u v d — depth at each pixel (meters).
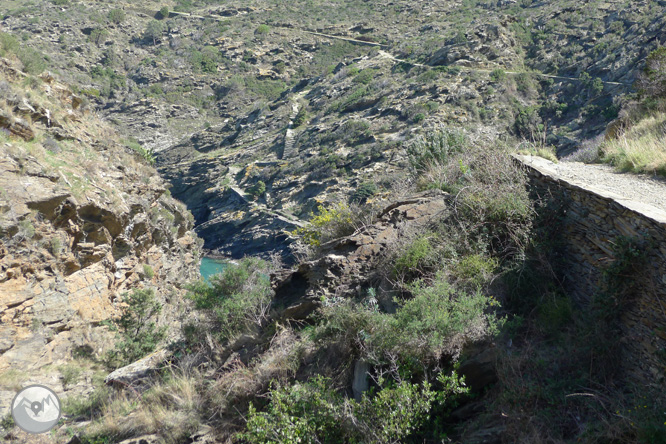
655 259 3.97
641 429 3.26
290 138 71.81
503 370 4.23
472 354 4.52
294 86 99.50
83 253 15.55
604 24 69.62
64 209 14.90
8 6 124.12
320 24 131.50
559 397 3.83
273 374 5.46
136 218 19.45
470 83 63.06
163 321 16.55
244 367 6.02
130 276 18.27
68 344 12.90
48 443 6.55
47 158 15.98
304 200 55.41
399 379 4.41
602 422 3.53
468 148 8.38
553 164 7.29
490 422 4.04
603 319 4.27
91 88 101.31
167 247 22.98
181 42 124.94
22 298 12.60
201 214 69.25
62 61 104.81
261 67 118.06
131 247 18.72
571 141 49.28
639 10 66.62
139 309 13.30
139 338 12.17
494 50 70.56
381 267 6.22
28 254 13.27
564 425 3.70
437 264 5.82
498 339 4.52
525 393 3.93
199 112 104.81
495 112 57.25
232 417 5.36
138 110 101.56
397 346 4.66
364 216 8.12
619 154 8.13
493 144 7.83
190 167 78.19
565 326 4.55
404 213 7.00
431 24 105.44
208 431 5.24
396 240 6.45
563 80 61.94
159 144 94.62
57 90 20.25
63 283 14.16
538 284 5.20
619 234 4.54
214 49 121.00
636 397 3.61
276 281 7.43
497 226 6.04
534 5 89.81
